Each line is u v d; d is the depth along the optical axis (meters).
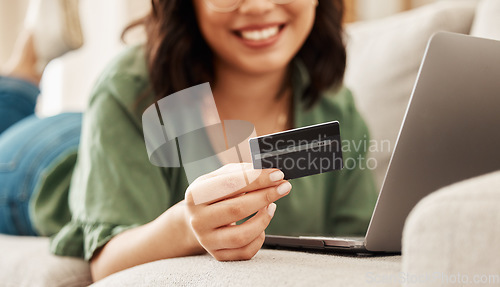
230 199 0.61
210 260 0.63
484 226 0.34
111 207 0.89
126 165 0.93
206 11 0.95
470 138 0.58
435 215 0.36
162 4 1.00
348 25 1.55
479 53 0.57
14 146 1.27
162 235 0.73
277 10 0.95
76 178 1.00
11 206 1.20
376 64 1.32
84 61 2.46
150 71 1.01
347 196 1.16
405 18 1.36
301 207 1.08
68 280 0.87
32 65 1.81
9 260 0.94
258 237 0.63
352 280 0.47
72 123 1.34
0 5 2.46
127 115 0.98
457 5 1.27
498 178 0.36
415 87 0.56
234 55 0.98
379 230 0.61
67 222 1.13
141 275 0.61
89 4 2.40
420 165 0.58
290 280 0.48
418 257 0.37
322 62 1.17
